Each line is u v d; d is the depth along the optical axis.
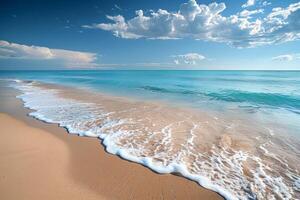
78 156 5.26
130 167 4.71
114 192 3.82
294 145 6.05
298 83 26.80
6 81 34.09
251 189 3.93
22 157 5.14
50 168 4.60
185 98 15.01
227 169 4.66
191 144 6.10
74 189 3.86
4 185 3.89
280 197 3.71
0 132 7.08
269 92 17.12
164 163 4.91
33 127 7.73
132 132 7.15
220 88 21.27
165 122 8.45
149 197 3.71
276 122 8.50
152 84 27.66
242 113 10.13
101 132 7.14
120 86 24.94
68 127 7.70
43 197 3.59
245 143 6.20
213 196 3.75
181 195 3.78
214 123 8.34
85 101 13.48
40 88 22.33
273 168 4.72
